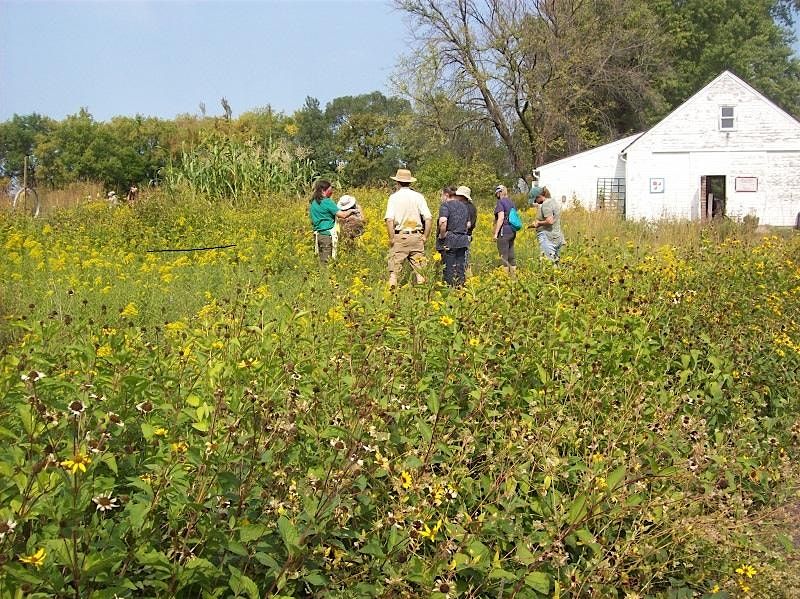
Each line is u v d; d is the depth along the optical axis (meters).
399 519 3.17
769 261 10.13
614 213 25.33
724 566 3.78
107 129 71.50
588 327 5.34
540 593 3.40
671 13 55.53
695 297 7.44
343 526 3.19
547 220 13.65
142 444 3.45
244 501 3.08
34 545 2.51
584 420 4.51
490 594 3.39
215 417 3.06
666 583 3.83
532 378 5.03
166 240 15.11
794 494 4.57
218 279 10.23
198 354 3.96
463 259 11.16
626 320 5.64
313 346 4.53
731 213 32.97
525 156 43.75
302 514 3.07
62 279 9.94
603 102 46.94
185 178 20.89
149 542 2.77
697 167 33.56
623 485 3.56
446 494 3.49
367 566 3.12
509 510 3.44
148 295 8.86
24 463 2.72
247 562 3.02
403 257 10.73
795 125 32.88
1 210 17.42
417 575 3.03
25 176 21.31
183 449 2.92
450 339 4.70
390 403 3.87
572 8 42.00
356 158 59.56
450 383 4.38
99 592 2.46
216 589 2.81
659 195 33.81
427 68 41.03
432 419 3.74
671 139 33.62
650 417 4.59
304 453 3.61
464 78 41.25
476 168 41.09
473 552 3.17
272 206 18.55
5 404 3.22
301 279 10.18
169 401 3.58
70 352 3.95
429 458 3.55
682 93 54.75
